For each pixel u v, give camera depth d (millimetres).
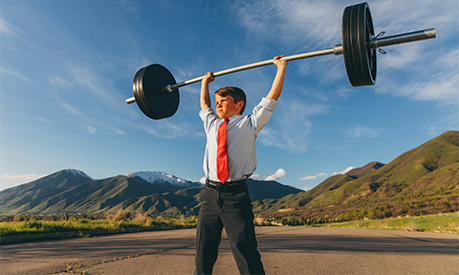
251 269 1392
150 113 2531
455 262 3285
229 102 1815
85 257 3455
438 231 9570
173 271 2660
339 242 5395
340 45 1893
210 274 1496
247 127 1592
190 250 4078
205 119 1820
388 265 3090
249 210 1513
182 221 12422
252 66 2020
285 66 1887
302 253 3918
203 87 2211
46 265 2947
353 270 2818
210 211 1536
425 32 1759
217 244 1535
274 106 1670
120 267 2840
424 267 2988
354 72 1938
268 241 5512
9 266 2914
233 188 1501
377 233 8523
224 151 1533
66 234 6484
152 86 2510
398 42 1845
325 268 2910
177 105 2840
